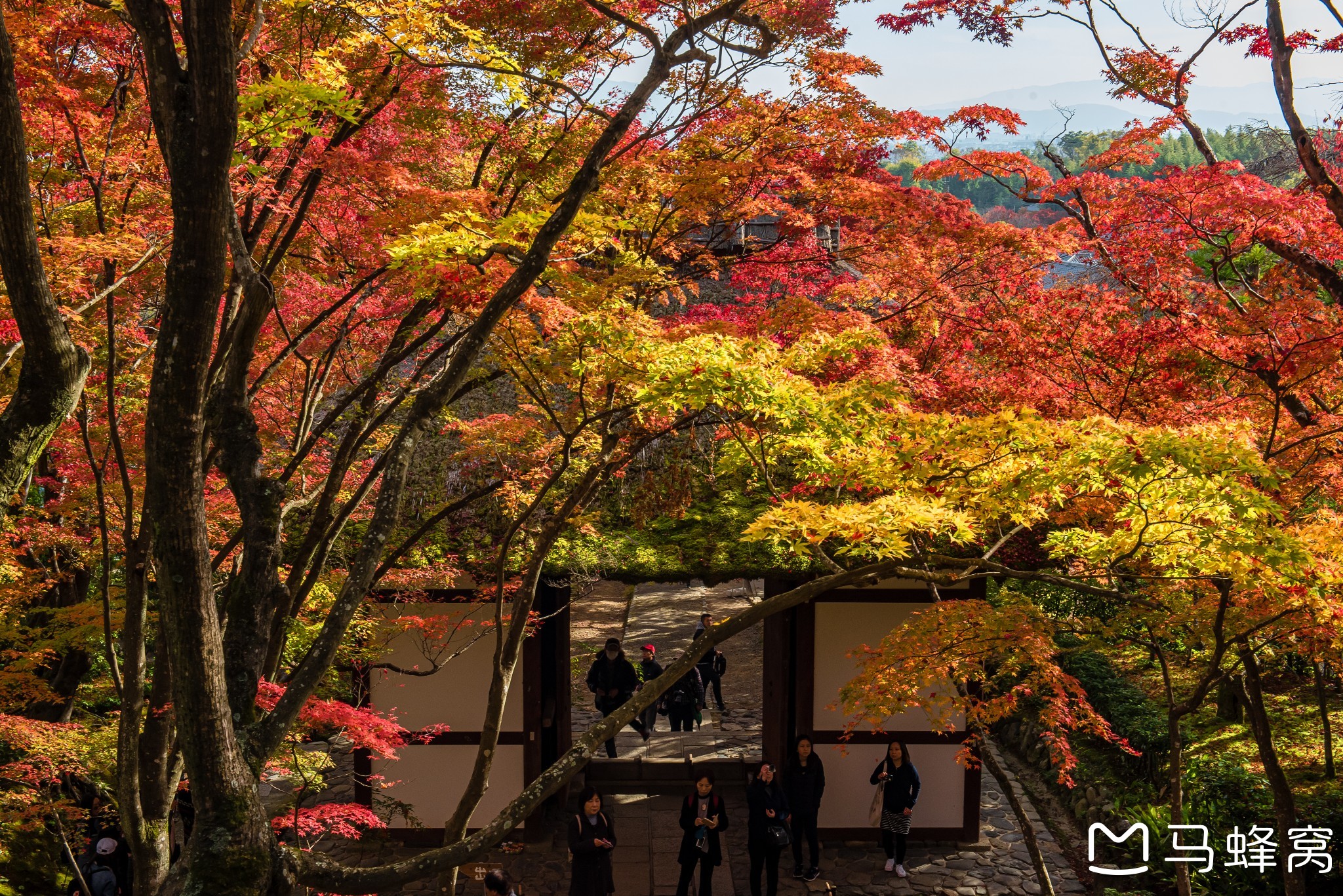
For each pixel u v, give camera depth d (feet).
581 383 21.79
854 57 26.84
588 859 30.83
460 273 19.56
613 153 26.35
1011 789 25.32
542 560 23.20
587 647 61.87
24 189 15.76
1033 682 24.98
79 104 22.36
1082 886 34.22
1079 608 46.85
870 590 37.32
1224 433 20.08
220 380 20.13
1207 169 28.99
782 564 33.42
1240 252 29.99
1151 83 33.76
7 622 31.55
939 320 29.96
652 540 34.50
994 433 18.98
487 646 37.17
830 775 38.14
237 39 22.40
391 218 22.24
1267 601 22.90
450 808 37.73
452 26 20.79
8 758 31.35
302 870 15.84
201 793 14.99
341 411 23.39
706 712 50.62
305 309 28.55
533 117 25.44
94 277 25.23
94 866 29.32
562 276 21.84
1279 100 32.55
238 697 16.76
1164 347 27.25
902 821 34.83
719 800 33.24
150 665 35.14
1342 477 26.55
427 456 35.47
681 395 18.94
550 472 27.43
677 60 18.65
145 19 14.24
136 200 23.58
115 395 26.58
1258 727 26.18
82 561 32.83
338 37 23.00
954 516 18.15
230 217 18.07
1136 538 20.30
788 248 30.40
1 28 15.07
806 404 19.24
